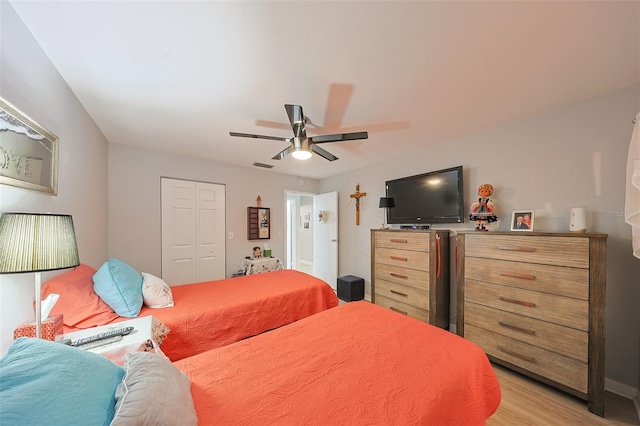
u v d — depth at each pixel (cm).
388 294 313
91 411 60
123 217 314
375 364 116
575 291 170
